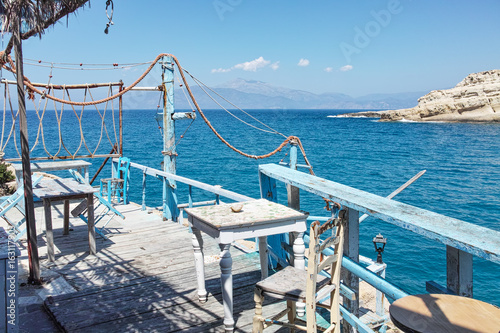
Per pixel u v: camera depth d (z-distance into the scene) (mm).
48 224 5480
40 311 4145
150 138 58688
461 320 1777
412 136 68125
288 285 3143
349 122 123188
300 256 3820
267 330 3719
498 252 1964
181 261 5492
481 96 93188
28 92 7652
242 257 5512
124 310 4043
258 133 74875
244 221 3523
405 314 1848
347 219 3338
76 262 5504
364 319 5621
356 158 40781
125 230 7133
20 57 4469
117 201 9773
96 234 6855
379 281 2885
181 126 98250
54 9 3869
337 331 3102
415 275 10984
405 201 21656
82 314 3949
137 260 5555
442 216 2650
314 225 2693
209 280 4801
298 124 110438
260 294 3189
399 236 13992
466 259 2336
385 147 51594
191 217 4008
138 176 25406
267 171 4617
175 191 8062
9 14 4156
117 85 8961
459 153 45125
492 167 34812
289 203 4473
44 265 5387
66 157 8695
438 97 103750
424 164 36688
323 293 2961
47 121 114000
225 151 43719
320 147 51500
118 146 9664
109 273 5082
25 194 4633
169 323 3793
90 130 74125
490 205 20500
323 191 3516
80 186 6031
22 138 4555
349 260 3252
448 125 91250
